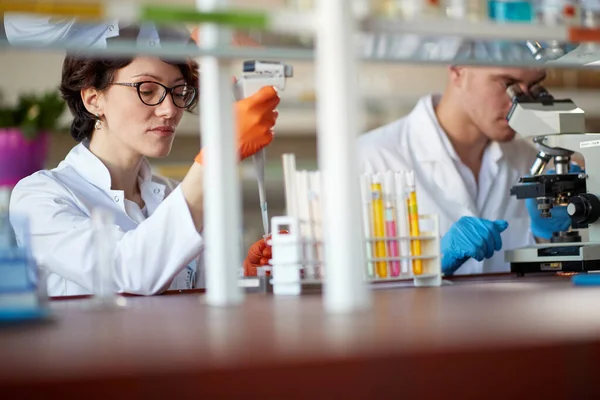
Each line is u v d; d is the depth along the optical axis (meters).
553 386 1.26
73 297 2.69
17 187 3.37
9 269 1.77
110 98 3.54
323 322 1.58
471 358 1.20
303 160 8.13
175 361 1.13
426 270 2.65
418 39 2.00
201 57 1.90
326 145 1.73
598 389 1.29
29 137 3.45
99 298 2.14
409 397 1.17
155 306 2.11
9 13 1.61
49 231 3.08
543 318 1.58
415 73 7.83
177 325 1.61
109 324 1.67
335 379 1.12
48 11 1.62
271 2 4.44
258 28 1.70
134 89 3.50
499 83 4.23
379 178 2.53
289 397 1.10
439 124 4.54
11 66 7.09
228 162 1.98
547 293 2.17
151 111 3.53
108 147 3.67
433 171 4.44
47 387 1.00
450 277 3.15
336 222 1.74
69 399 1.01
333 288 1.76
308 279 2.45
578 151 3.02
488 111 4.30
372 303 1.99
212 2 1.90
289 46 1.97
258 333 1.44
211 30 1.89
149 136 3.55
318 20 1.72
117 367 1.09
